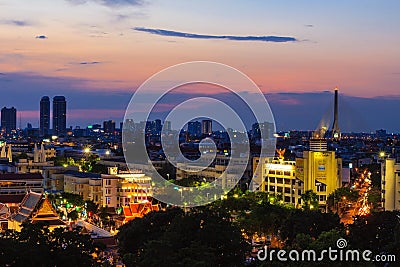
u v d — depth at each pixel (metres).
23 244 173.50
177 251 178.12
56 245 179.38
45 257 172.75
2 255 168.25
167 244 164.25
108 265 187.12
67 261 175.12
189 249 169.00
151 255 161.38
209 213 198.38
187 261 159.25
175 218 195.12
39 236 179.62
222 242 184.88
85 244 183.88
